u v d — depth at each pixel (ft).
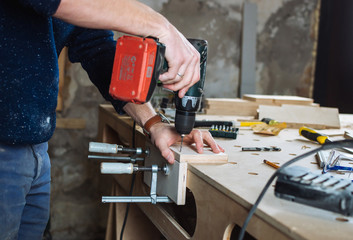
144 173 3.98
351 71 10.44
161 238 5.40
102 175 9.89
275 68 11.20
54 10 2.40
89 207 9.93
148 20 2.65
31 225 3.76
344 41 10.57
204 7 10.32
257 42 10.96
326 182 2.25
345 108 10.60
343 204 2.07
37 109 3.02
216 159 3.20
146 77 2.62
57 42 3.64
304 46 11.34
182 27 10.21
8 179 3.09
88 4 2.43
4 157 3.05
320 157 3.39
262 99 6.54
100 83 3.92
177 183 3.14
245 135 4.62
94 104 9.73
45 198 3.78
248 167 3.13
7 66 2.82
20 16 2.83
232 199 2.54
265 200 2.36
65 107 9.55
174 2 10.04
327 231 1.95
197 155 3.14
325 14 11.05
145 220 5.48
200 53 3.10
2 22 2.77
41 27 2.96
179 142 3.58
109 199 3.15
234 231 3.95
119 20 2.55
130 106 3.80
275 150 3.83
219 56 10.63
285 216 2.12
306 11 11.21
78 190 9.84
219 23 10.50
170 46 2.73
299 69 11.41
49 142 9.51
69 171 9.72
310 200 2.17
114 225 5.99
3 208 3.09
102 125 6.54
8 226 3.16
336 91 10.80
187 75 2.86
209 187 2.85
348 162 3.48
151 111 3.79
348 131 5.24
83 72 9.52
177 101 3.13
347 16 10.49
